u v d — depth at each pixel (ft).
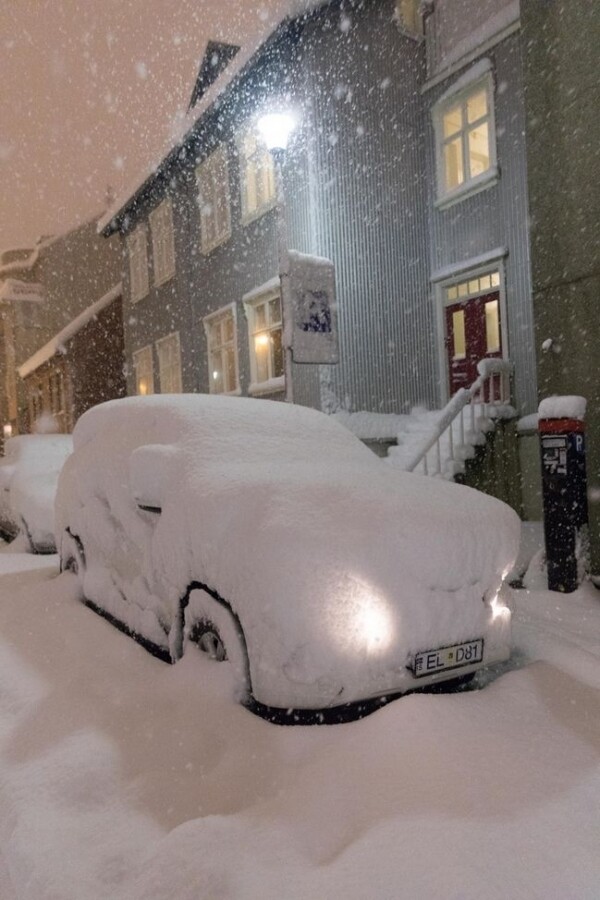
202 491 11.35
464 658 10.61
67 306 94.63
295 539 9.66
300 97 38.65
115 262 89.10
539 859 6.44
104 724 9.70
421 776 7.75
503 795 7.38
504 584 11.57
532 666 11.25
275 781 8.23
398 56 42.14
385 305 40.73
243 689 9.92
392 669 9.79
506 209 38.32
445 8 42.14
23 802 8.01
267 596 9.49
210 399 15.14
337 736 8.91
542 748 8.46
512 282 38.11
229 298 47.70
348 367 39.19
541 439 21.11
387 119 41.39
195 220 51.90
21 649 13.14
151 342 60.49
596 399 21.15
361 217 40.04
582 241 21.38
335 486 11.00
